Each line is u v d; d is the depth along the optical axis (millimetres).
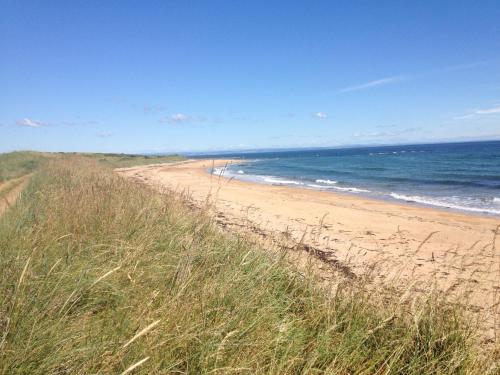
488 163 44125
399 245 8719
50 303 2600
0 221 5230
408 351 2896
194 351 2490
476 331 3266
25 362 2088
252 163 72625
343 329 3197
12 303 2436
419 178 29375
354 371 2682
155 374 2244
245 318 2949
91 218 4875
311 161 74500
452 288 4211
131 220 5023
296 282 4000
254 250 4594
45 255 3439
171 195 7656
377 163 55406
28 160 32750
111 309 2900
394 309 3318
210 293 3137
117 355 2287
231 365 2395
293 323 3148
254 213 12883
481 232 10273
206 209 6086
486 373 2625
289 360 2551
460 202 16859
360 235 9797
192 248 3920
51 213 5074
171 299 2951
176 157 84500
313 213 13359
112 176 11352
